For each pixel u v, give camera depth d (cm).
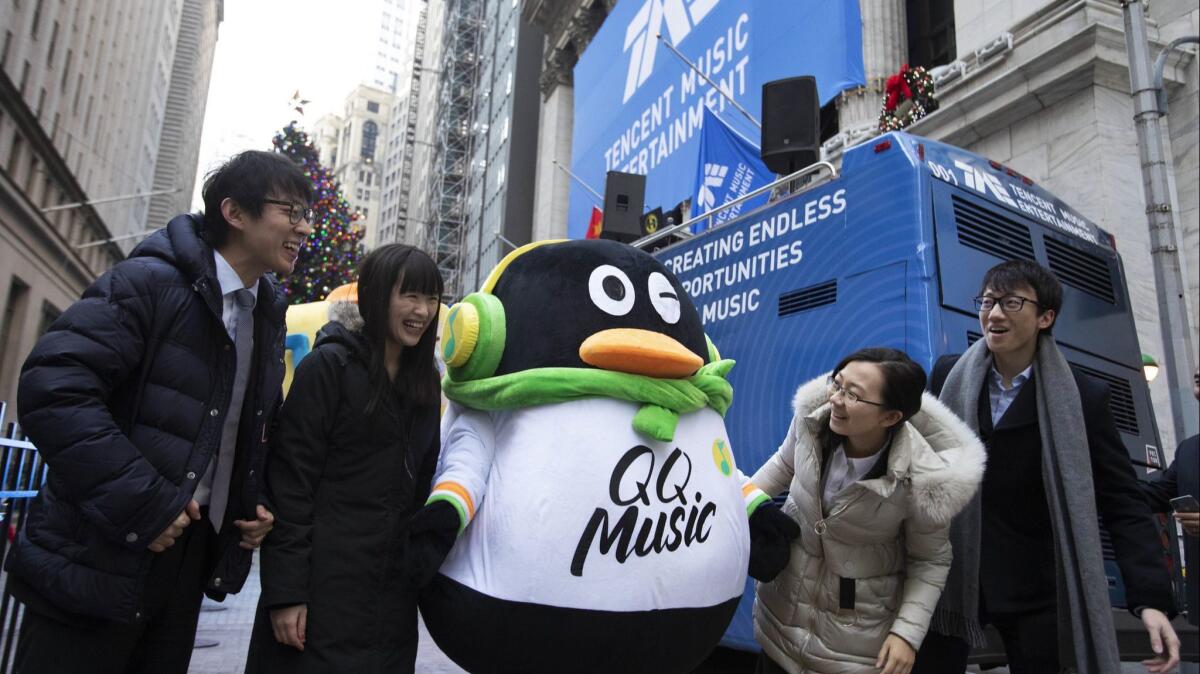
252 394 260
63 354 210
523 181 3972
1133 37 672
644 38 1828
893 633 266
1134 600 276
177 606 254
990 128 1003
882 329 419
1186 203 902
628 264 299
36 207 2589
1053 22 938
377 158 12812
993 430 307
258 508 240
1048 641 288
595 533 250
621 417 266
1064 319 484
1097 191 871
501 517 254
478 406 279
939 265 413
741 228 539
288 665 236
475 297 290
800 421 294
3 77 2306
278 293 276
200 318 239
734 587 279
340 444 252
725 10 1477
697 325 314
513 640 248
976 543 290
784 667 288
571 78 3125
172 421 230
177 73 6825
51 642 219
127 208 4588
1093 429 298
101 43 3681
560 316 279
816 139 600
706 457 282
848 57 1161
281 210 251
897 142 442
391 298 258
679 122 1616
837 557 279
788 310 484
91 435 207
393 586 252
